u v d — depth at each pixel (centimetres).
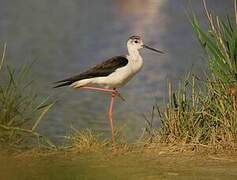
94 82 1287
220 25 1248
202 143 1148
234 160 1066
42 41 3575
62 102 2130
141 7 4825
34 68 2767
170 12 4572
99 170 1009
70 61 3003
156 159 1078
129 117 1903
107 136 1551
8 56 3045
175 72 2672
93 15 4559
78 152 1132
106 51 3275
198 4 4347
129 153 1120
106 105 2134
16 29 3956
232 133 1141
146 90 2355
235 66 1164
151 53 3177
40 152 1126
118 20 4306
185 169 1015
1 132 1132
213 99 1183
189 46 3344
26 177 962
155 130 1233
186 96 1267
